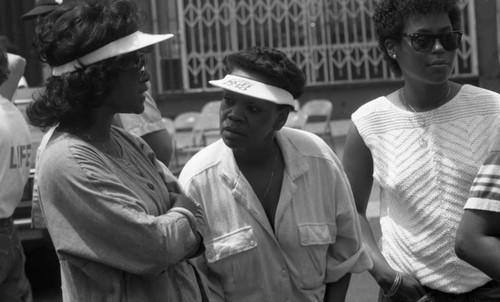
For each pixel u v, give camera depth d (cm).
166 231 352
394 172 459
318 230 422
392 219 467
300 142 429
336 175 430
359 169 484
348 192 434
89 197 349
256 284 420
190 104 1992
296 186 422
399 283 458
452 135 454
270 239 420
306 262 423
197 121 1628
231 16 1992
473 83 1941
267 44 1997
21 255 590
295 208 421
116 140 380
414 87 461
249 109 402
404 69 461
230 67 411
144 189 368
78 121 365
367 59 1989
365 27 1984
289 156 422
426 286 457
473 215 366
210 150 427
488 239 363
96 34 352
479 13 1934
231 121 404
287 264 421
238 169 420
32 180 820
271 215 423
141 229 348
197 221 380
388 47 470
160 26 1977
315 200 425
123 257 352
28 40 1775
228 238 417
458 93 465
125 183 362
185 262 382
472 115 458
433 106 462
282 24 1997
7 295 583
